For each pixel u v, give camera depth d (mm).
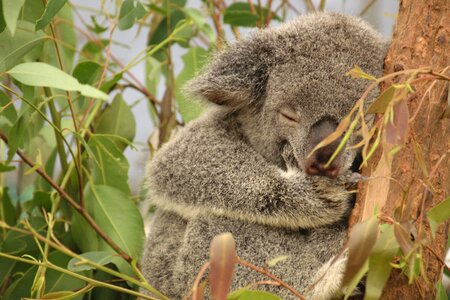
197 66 7984
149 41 8547
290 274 6098
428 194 4805
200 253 6328
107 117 8086
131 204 7230
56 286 6961
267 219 6145
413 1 5168
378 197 4820
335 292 5430
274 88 6336
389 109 4012
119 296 7219
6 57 6520
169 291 6742
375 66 6180
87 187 7355
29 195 8391
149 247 7062
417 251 4355
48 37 6648
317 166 5691
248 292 4625
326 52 6238
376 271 4199
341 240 6035
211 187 6336
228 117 6727
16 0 5902
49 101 7203
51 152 8023
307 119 6023
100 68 7406
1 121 7430
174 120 8180
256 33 6828
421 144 4871
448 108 4848
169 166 6566
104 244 7184
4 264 7184
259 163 6309
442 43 5055
